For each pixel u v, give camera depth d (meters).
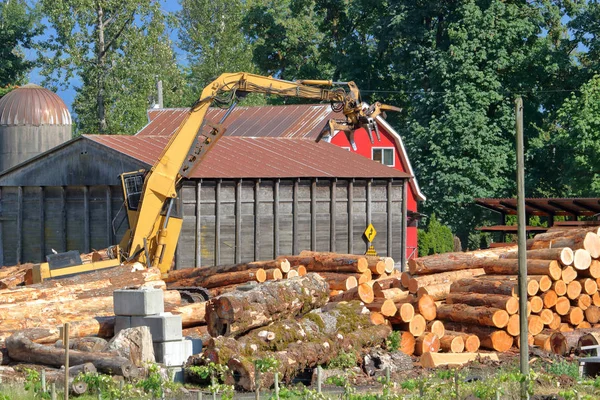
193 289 64.31
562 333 54.47
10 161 128.25
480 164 141.50
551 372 47.50
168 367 43.56
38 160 94.06
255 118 126.38
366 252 96.62
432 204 143.12
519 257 39.41
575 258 57.16
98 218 90.50
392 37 150.50
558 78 150.50
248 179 87.75
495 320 53.41
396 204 100.38
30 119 127.94
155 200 67.88
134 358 43.59
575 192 135.12
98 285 60.12
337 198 95.19
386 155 129.12
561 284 56.69
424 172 142.00
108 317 48.94
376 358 49.59
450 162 140.25
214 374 43.31
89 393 39.25
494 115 147.88
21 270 73.12
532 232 105.75
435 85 146.00
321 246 93.75
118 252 67.06
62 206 92.69
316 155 101.25
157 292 46.41
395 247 100.12
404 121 168.25
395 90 166.75
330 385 45.19
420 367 50.91
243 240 87.62
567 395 37.88
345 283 62.53
